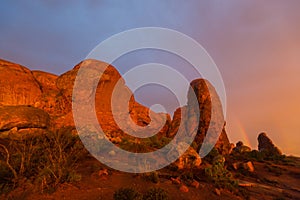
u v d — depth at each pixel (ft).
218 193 41.32
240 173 68.18
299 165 89.04
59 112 93.15
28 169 36.96
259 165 81.82
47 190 32.12
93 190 34.30
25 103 90.43
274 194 49.24
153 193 31.83
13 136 56.49
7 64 95.76
